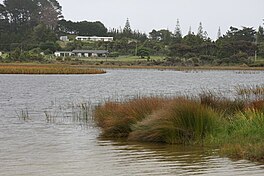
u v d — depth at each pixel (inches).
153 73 3599.9
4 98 1284.4
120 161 430.9
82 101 1149.1
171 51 5674.2
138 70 4323.3
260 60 5315.0
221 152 450.9
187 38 6043.3
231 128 524.4
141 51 5885.8
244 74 3469.5
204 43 5610.2
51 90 1624.0
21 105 1074.7
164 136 528.4
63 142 550.6
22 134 623.8
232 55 5388.8
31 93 1481.3
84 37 7736.2
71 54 6048.2
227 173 372.8
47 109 975.6
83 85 1948.8
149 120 542.9
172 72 3875.5
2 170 395.9
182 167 399.9
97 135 606.2
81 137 591.5
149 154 462.9
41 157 454.3
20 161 434.6
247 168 386.9
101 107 706.8
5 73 3159.5
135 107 596.1
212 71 4200.3
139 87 1820.9
